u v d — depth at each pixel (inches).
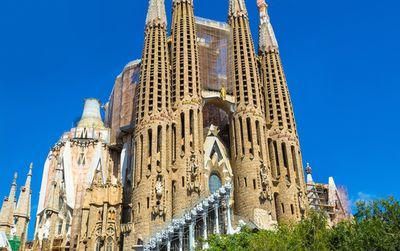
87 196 3346.5
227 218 2650.1
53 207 3823.8
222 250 1716.3
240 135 3550.7
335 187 4370.1
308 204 3523.6
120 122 4128.9
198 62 3759.8
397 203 1578.5
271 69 4040.4
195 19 4111.7
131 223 3041.3
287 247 1483.8
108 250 3097.9
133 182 3216.0
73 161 4168.3
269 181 3383.4
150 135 3329.2
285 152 3656.5
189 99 3526.1
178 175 3230.8
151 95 3476.9
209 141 3713.1
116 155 4168.3
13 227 3986.2
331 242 1583.4
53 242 3745.1
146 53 3683.6
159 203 3061.0
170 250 2701.8
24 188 4239.7
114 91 4419.3
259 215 3169.3
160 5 3954.2
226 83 3885.3
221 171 3580.2
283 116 3782.0
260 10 4458.7
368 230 1520.7
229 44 4057.6
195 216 2677.2
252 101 3656.5
